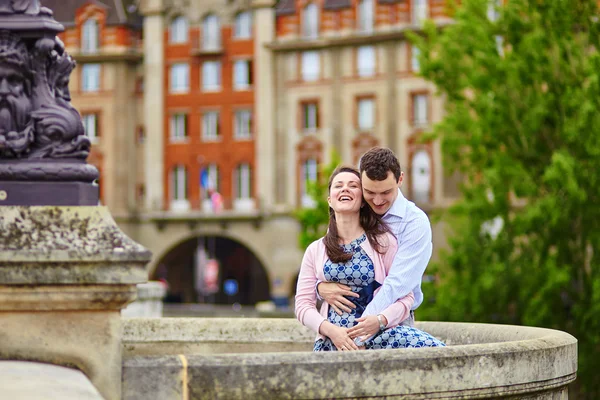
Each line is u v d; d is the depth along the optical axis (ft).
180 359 12.08
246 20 199.62
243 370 12.10
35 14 12.82
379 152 16.10
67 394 10.34
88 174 12.60
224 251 224.33
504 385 13.65
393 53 187.21
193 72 202.90
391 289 15.90
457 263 72.90
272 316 160.25
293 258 194.90
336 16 192.44
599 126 67.10
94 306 11.69
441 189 181.37
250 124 199.52
